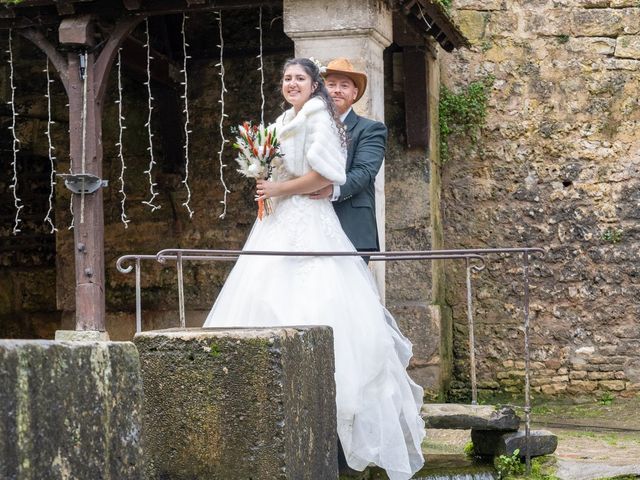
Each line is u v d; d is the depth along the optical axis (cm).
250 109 1217
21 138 1296
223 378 430
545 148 1161
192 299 1230
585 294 1149
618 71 1154
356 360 566
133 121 1256
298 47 881
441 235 1171
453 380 1171
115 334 1249
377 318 587
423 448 732
